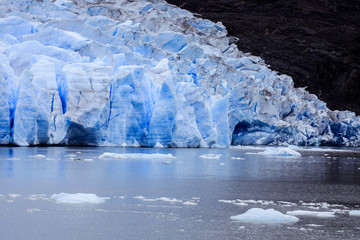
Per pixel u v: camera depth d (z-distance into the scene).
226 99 74.94
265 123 87.00
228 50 112.00
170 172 38.47
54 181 31.48
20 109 54.59
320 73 134.25
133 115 62.56
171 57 80.06
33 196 26.17
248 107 84.31
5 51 62.16
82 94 59.03
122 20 96.62
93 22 83.25
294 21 157.50
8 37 66.50
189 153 57.94
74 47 68.12
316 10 170.00
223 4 164.25
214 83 82.94
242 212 23.94
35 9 81.38
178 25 105.94
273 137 89.69
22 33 70.19
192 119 68.38
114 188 29.66
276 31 149.88
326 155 68.12
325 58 136.75
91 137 61.50
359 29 160.88
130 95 62.44
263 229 20.91
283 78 111.81
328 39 152.38
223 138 74.50
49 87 57.84
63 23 74.12
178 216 22.73
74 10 89.06
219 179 35.50
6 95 54.00
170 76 63.62
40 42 67.94
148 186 30.84
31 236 19.00
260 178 37.12
